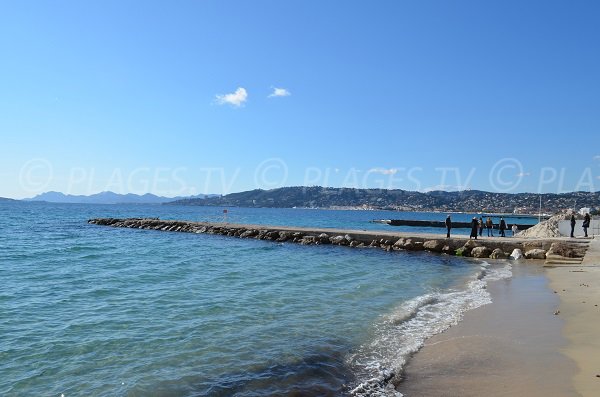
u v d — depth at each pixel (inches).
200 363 315.0
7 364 308.2
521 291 593.9
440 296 562.3
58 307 476.4
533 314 454.0
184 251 1091.9
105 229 2011.6
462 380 283.9
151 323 414.3
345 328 407.2
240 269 778.2
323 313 462.3
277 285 622.8
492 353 332.8
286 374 297.4
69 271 735.1
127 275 696.4
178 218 3654.0
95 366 307.4
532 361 311.6
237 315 447.8
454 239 1166.3
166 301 508.4
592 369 288.8
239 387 276.4
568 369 291.9
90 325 406.6
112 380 284.0
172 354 332.2
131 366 308.0
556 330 388.2
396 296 559.8
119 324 410.3
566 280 669.9
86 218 3164.4
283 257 991.0
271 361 320.5
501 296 559.8
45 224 2349.9
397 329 405.7
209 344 355.9
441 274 770.2
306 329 401.7
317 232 1428.4
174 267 794.2
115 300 513.3
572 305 485.4
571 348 335.6
